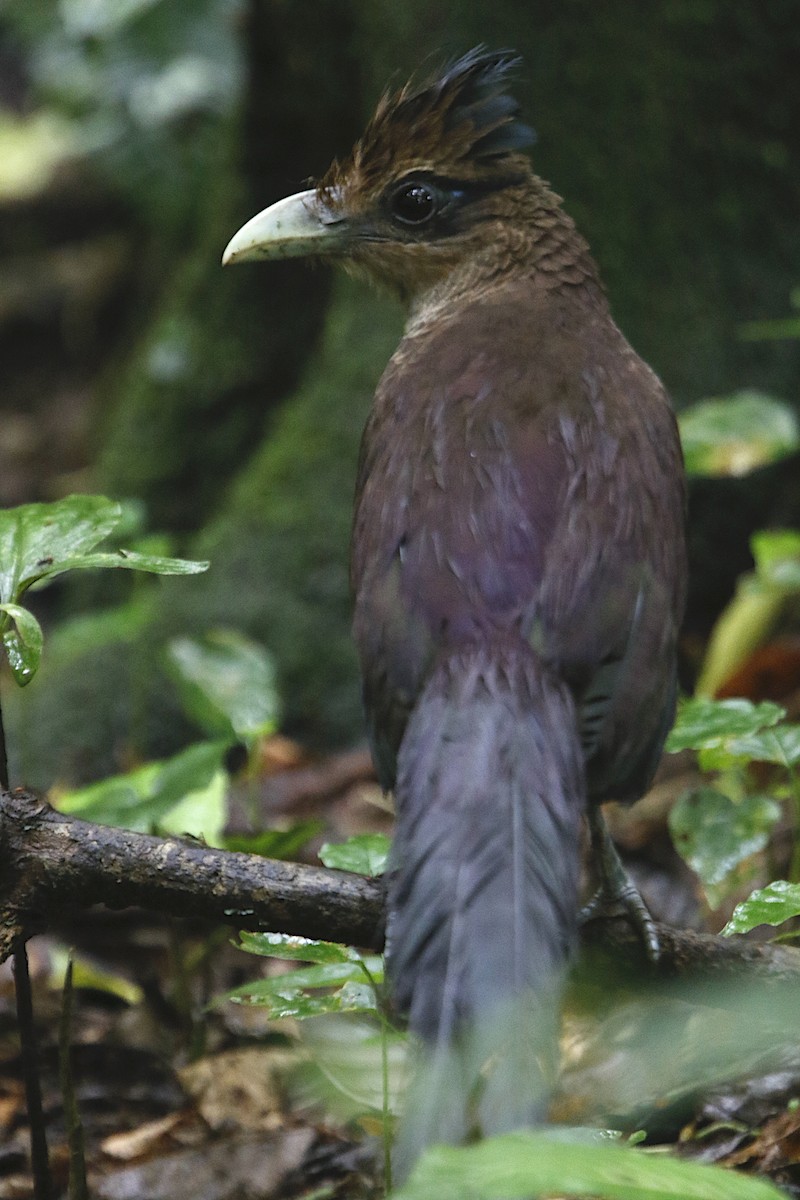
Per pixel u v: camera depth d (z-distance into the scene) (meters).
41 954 11.00
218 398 17.88
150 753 14.73
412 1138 5.29
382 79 15.16
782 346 14.59
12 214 28.59
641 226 14.69
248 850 8.78
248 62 16.97
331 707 14.71
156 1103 9.28
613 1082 8.15
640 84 14.59
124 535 11.43
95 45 22.12
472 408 7.40
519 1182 4.01
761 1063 7.94
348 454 15.22
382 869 7.18
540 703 6.36
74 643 11.86
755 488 14.45
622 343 8.27
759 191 14.56
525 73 14.66
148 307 24.22
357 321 15.52
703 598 14.65
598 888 7.22
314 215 9.16
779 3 14.43
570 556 6.83
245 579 15.18
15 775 14.57
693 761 11.82
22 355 27.61
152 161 22.23
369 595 7.01
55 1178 8.34
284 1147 8.33
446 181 8.90
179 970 9.66
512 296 8.53
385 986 6.17
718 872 7.80
